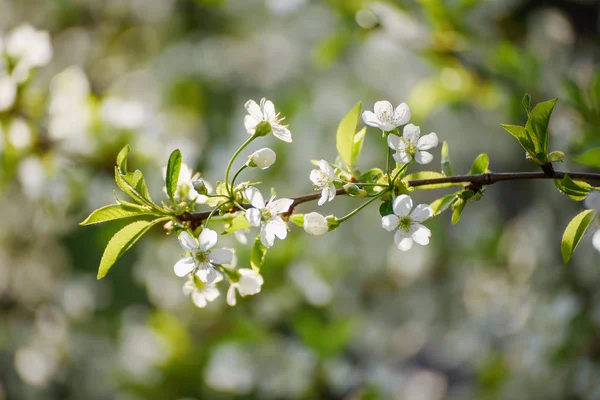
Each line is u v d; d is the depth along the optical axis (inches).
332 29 78.5
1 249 74.0
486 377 74.4
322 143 78.4
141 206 37.3
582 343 59.4
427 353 110.0
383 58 77.5
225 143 82.6
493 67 55.1
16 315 78.0
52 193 56.1
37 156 55.7
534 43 66.7
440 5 53.8
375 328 85.2
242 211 37.3
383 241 85.4
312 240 77.2
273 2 67.4
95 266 76.2
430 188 38.0
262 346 66.1
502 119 61.1
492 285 85.5
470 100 60.7
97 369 75.5
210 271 36.7
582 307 60.7
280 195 76.2
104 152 57.5
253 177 74.9
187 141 71.1
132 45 97.0
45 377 74.4
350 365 69.4
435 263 88.5
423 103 60.7
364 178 37.9
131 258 75.9
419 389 103.3
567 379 59.9
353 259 83.7
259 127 37.2
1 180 55.7
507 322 78.8
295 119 79.9
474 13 60.0
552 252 69.1
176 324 74.5
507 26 65.9
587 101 49.1
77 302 78.7
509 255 80.0
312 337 65.1
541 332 62.2
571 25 67.7
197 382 73.1
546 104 37.3
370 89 80.6
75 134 56.4
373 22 57.2
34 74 54.2
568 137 52.3
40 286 78.5
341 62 81.7
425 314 92.0
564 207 69.6
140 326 77.8
